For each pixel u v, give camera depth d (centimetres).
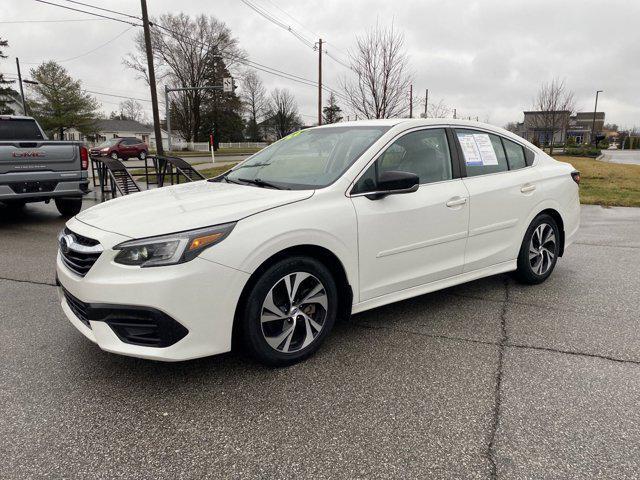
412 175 333
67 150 829
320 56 3347
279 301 318
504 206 441
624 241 735
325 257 340
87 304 286
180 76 5809
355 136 393
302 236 313
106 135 7850
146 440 251
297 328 334
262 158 439
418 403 284
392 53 1916
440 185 397
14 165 779
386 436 254
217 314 287
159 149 2164
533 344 363
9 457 237
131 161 3316
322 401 287
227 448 245
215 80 5888
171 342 279
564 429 260
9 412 274
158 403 284
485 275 442
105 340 283
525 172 470
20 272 551
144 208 324
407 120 401
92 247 287
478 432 257
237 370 322
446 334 381
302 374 318
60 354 345
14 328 390
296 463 234
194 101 5916
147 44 2084
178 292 274
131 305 274
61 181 831
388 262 364
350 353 348
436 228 389
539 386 303
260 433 257
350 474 227
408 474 226
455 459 237
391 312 428
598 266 583
